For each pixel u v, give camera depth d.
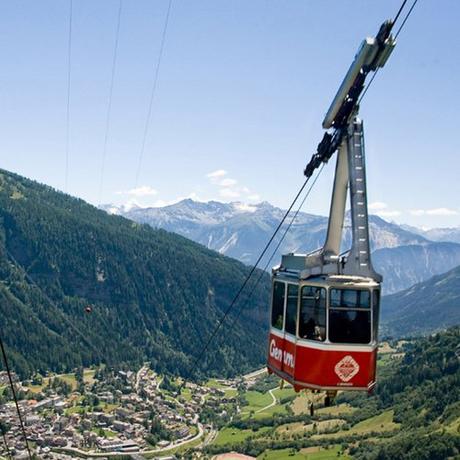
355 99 22.92
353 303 24.34
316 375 24.64
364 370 24.39
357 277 24.33
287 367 26.06
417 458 175.50
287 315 26.28
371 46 20.91
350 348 24.30
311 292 24.91
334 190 25.22
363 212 24.05
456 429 187.88
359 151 23.56
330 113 23.66
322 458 198.00
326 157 25.28
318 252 26.38
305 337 24.88
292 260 26.98
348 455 198.62
